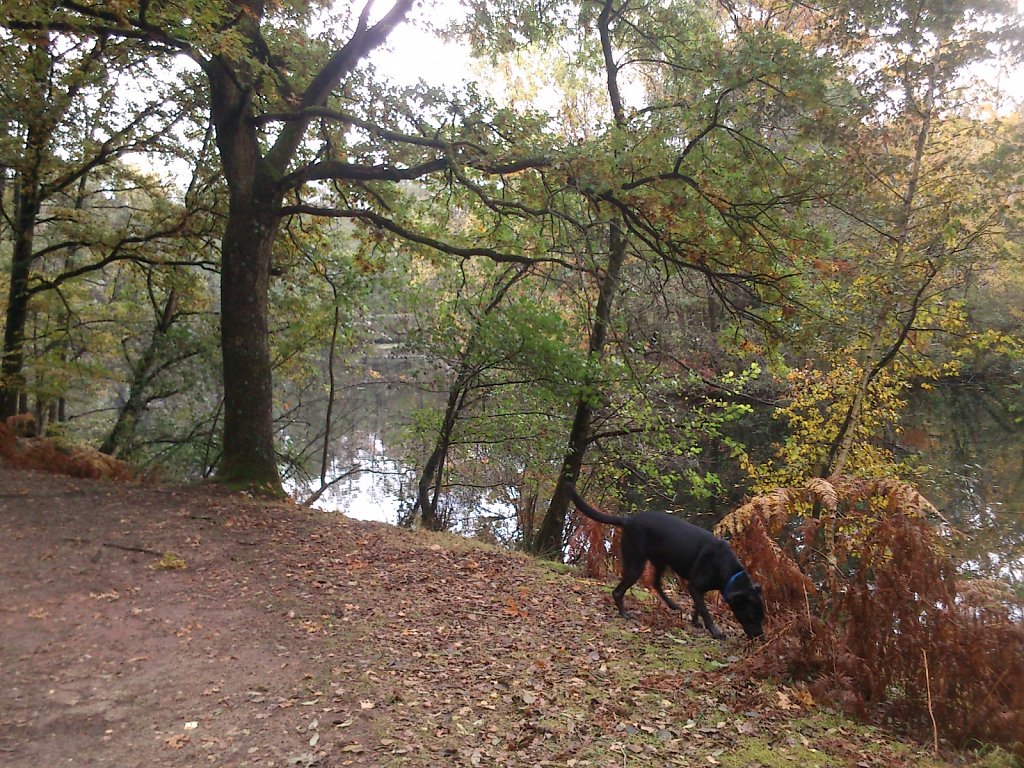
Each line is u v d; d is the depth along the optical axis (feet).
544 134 34.24
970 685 16.07
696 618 21.99
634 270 45.06
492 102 33.96
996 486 53.57
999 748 15.19
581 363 41.37
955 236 36.70
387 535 30.48
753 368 44.19
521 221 43.86
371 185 44.21
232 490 33.83
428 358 48.29
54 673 15.49
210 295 63.93
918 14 35.47
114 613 19.02
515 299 48.08
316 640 18.43
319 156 42.14
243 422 35.27
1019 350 40.68
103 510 28.27
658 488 52.85
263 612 20.10
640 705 15.72
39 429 60.75
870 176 34.37
